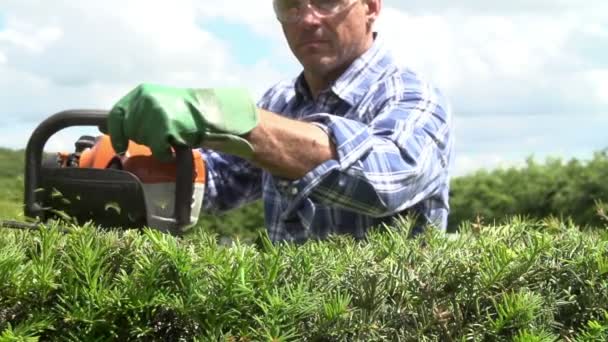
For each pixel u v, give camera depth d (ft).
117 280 5.74
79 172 7.22
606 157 36.86
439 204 9.94
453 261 6.35
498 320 6.03
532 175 38.68
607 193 35.65
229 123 6.68
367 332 5.88
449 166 9.84
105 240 6.03
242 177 11.27
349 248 6.64
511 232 7.19
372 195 8.02
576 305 6.52
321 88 10.81
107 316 5.65
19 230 6.55
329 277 6.16
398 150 8.50
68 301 5.67
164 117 6.33
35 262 5.74
